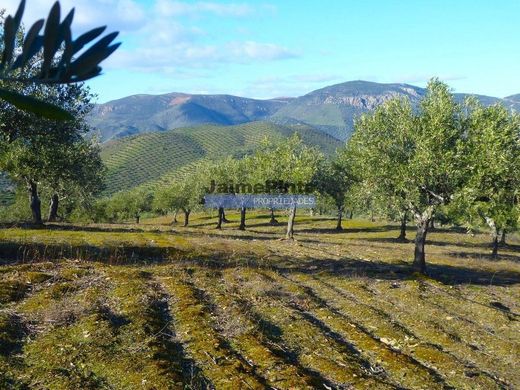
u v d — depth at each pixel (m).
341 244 44.41
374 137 26.17
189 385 9.33
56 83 1.65
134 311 13.52
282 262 27.33
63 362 9.84
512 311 19.70
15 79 1.65
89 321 12.26
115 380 9.36
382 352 12.45
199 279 19.52
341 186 55.28
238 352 11.59
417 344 13.46
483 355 13.23
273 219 81.25
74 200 53.59
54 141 29.56
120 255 24.39
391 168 24.78
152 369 9.84
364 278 23.11
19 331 11.30
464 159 23.14
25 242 23.84
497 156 22.39
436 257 38.72
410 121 24.97
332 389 10.01
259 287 18.64
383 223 81.69
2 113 26.28
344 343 13.27
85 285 16.23
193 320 13.52
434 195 24.62
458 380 11.25
